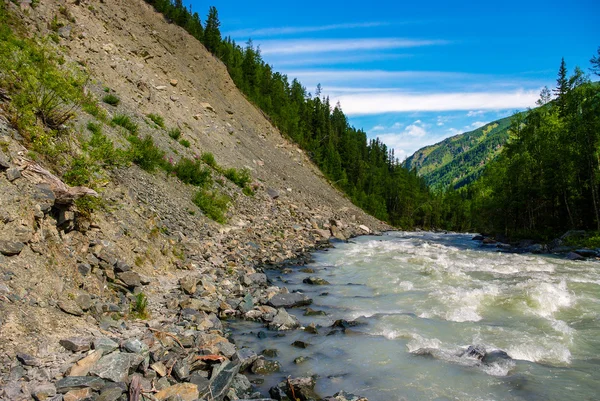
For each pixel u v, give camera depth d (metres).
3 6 20.86
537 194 37.28
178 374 6.46
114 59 30.52
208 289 11.73
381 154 136.00
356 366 8.11
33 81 11.30
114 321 7.80
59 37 25.31
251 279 14.05
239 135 45.78
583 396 6.95
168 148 24.38
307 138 83.94
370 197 80.75
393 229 55.53
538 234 35.94
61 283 7.41
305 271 17.47
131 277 9.58
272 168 43.94
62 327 6.57
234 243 18.61
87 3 37.31
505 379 7.57
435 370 7.94
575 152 33.22
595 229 33.03
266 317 10.72
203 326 9.16
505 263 20.81
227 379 6.67
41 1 27.25
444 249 26.64
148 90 30.86
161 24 52.47
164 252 12.74
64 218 8.58
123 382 5.73
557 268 19.58
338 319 10.95
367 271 17.70
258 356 8.17
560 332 9.98
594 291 14.26
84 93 19.19
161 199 17.34
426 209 104.19
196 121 37.25
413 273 17.23
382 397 6.89
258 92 74.62
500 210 43.03
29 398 4.93
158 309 9.45
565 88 43.94
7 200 7.27
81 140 13.12
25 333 5.91
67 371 5.61
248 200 28.72
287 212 31.20
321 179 62.25
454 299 12.85
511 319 11.03
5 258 6.68
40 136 9.97
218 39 72.00
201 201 20.88
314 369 7.95
